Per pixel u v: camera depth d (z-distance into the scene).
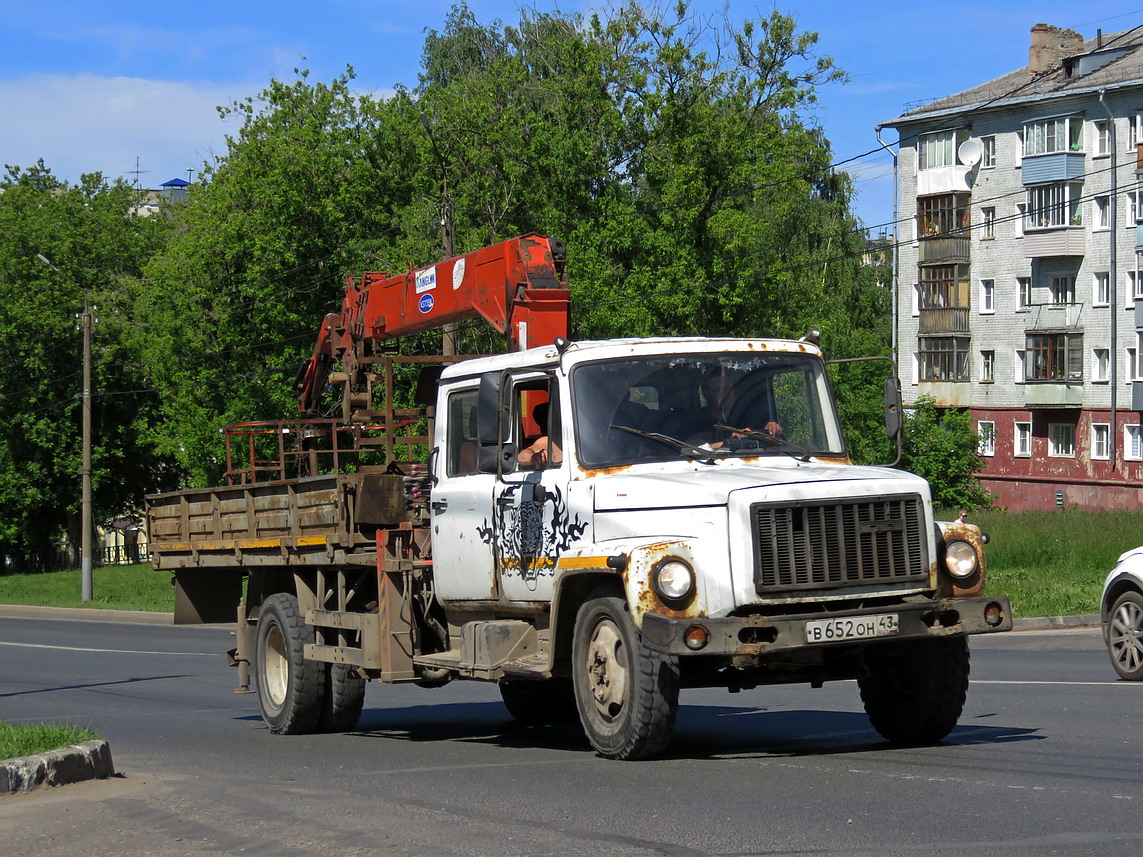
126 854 6.25
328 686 12.09
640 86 43.97
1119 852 5.52
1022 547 34.47
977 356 62.44
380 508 10.99
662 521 8.26
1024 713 10.86
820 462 9.09
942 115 62.41
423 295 14.04
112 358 64.25
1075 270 58.31
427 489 10.88
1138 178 55.66
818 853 5.66
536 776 8.10
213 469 47.78
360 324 15.28
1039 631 22.20
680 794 7.18
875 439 55.72
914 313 64.50
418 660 10.56
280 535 12.36
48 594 46.38
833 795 6.98
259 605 13.19
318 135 45.47
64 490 65.38
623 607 8.23
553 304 12.34
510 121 45.91
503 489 9.62
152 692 17.67
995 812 6.43
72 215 65.88
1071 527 35.62
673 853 5.77
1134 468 56.06
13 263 63.38
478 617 10.23
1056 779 7.36
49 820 7.00
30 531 67.12
